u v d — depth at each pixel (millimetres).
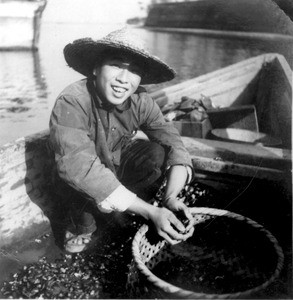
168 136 2799
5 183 2617
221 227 2594
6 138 5652
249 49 14406
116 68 2332
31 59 12664
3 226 2664
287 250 2617
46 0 14109
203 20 18828
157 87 8492
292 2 2420
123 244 2768
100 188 2248
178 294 1854
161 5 22891
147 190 2811
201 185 3123
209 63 11594
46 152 2869
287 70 4629
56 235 2914
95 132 2545
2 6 13398
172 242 2285
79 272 2477
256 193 3008
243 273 2406
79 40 2410
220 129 4473
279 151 3006
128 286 2211
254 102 6141
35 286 2350
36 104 7340
